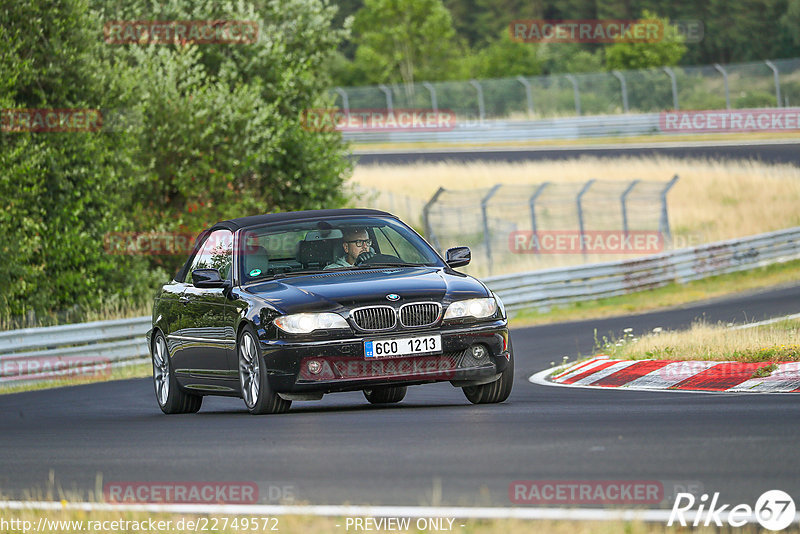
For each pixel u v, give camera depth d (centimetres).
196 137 9288
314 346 3130
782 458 2106
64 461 2634
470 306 3241
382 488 2020
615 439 2414
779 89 19400
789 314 6869
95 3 9556
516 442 2441
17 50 8181
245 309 3322
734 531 1597
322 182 10931
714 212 13800
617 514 1684
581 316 8569
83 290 8306
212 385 3641
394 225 3672
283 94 10544
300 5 10969
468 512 1772
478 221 13075
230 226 3731
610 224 13438
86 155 8281
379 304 3169
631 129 18912
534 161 16525
